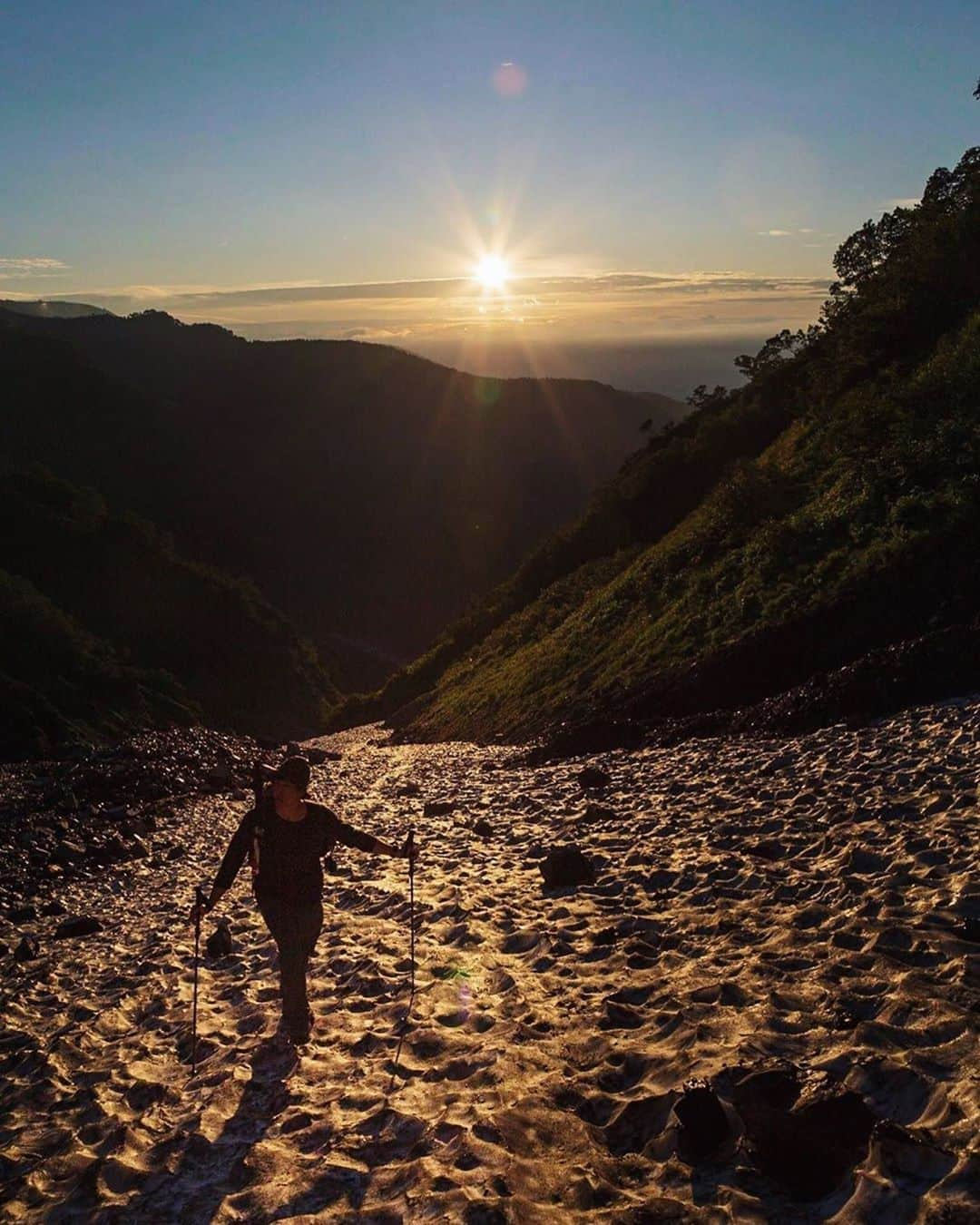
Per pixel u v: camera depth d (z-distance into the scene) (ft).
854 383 121.70
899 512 71.97
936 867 24.35
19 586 220.43
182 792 80.59
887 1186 11.43
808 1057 15.17
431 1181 13.16
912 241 126.41
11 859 54.44
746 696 67.56
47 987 29.81
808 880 26.16
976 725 40.65
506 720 101.81
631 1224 11.91
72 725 146.00
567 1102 15.47
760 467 102.78
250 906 36.29
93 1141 16.99
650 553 128.88
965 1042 14.39
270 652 407.23
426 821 51.96
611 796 48.26
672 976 20.27
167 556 426.51
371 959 25.00
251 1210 13.60
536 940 25.12
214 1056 20.38
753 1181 12.47
